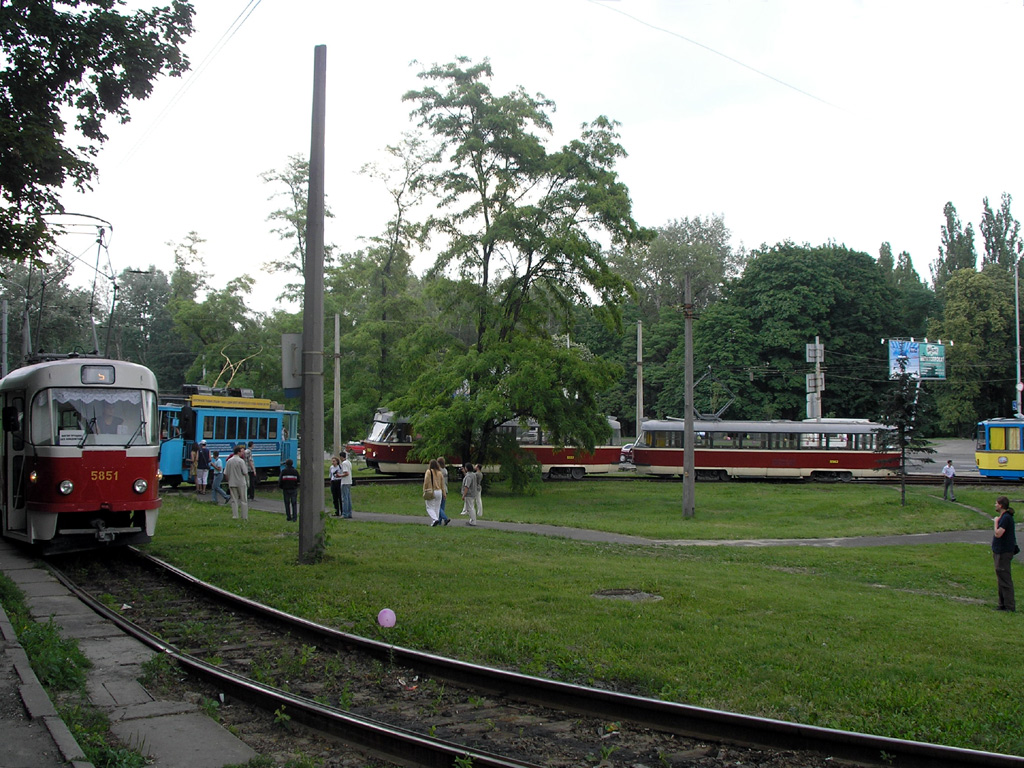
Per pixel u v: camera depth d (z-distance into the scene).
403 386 46.88
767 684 7.81
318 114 14.77
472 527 21.78
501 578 13.11
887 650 9.30
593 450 33.50
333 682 7.83
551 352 32.34
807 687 7.76
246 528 19.59
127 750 5.91
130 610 11.06
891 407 31.45
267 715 7.02
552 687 7.20
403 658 8.37
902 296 79.00
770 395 66.94
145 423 15.45
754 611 11.26
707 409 67.12
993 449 39.50
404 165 46.41
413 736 6.17
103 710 6.90
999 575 13.35
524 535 20.27
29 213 14.91
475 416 31.55
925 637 10.02
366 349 47.88
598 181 32.66
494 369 32.41
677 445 43.03
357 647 8.80
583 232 32.53
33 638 8.53
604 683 7.91
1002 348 69.69
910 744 5.86
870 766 5.93
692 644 9.16
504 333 33.66
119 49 14.20
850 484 40.25
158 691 7.54
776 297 66.50
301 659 8.35
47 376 14.77
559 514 27.17
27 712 6.42
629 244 33.59
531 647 8.90
